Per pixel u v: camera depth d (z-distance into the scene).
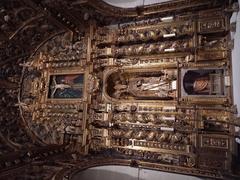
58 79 9.44
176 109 7.45
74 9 8.12
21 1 7.12
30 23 8.20
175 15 8.07
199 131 6.91
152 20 8.37
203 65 7.41
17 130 8.48
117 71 8.53
